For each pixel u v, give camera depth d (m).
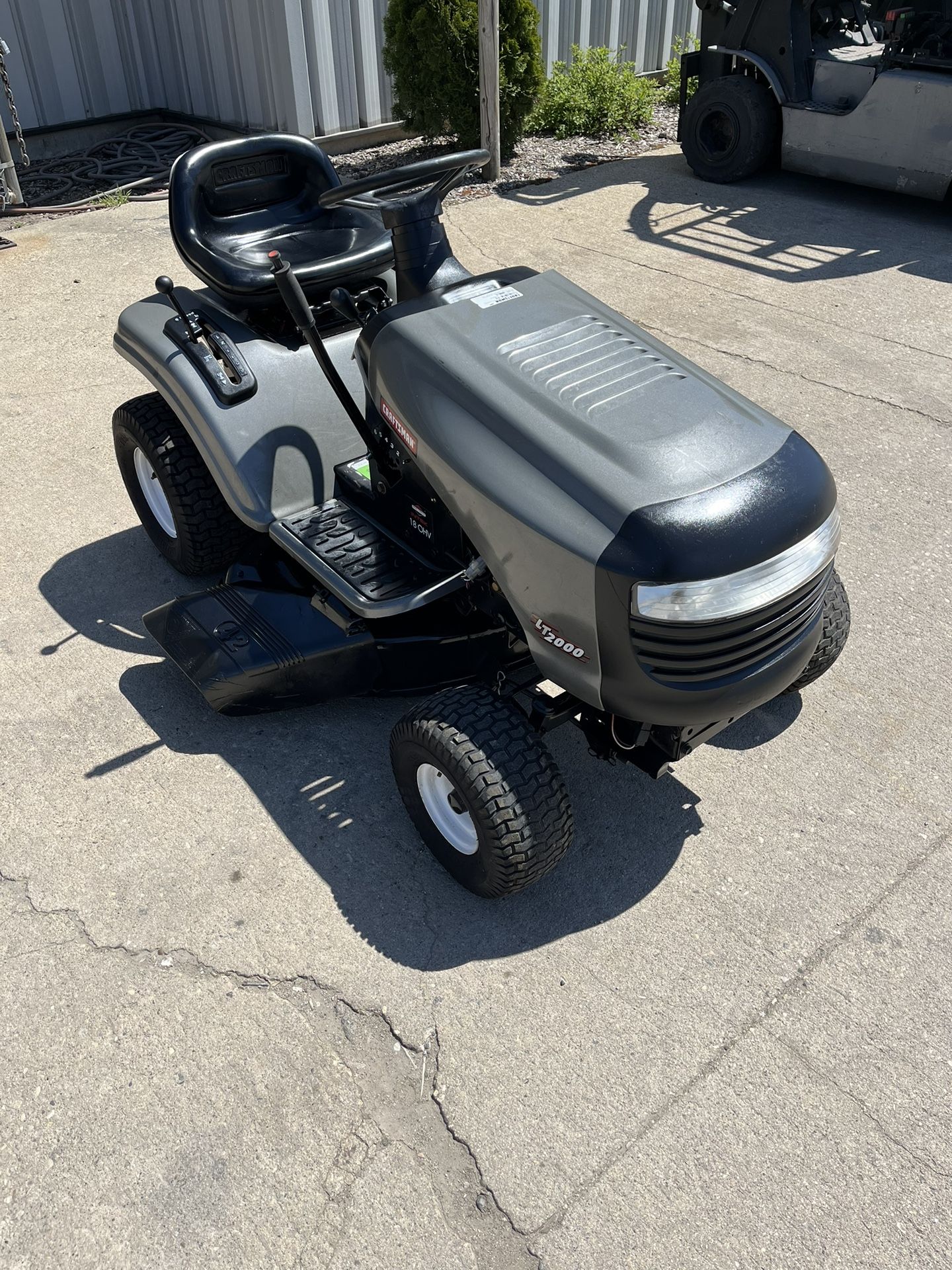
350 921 2.80
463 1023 2.55
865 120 7.39
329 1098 2.39
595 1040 2.52
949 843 3.03
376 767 3.28
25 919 2.79
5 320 6.19
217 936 2.75
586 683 2.51
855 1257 2.12
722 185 8.34
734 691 2.46
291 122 8.64
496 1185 2.24
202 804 3.13
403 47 8.19
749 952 2.73
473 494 2.58
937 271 6.75
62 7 9.16
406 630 3.15
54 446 4.93
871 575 4.08
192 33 9.09
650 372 2.69
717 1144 2.31
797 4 7.46
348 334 3.71
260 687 3.17
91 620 3.87
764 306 6.28
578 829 3.09
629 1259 2.12
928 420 5.09
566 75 9.75
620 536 2.29
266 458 3.36
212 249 3.53
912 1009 2.59
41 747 3.31
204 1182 2.24
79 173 8.76
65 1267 2.11
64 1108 2.37
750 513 2.33
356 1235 2.15
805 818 3.12
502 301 2.87
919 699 3.53
